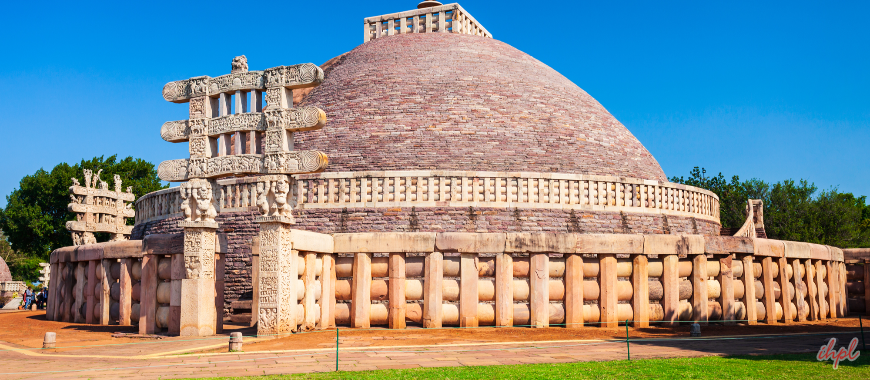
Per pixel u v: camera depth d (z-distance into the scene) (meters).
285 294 17.03
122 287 22.03
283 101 18.00
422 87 34.09
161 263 18.95
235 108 18.52
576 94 37.06
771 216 54.28
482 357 13.44
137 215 35.41
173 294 17.94
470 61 36.69
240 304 24.69
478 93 33.72
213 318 17.91
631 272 20.42
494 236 19.47
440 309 19.28
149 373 11.86
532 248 19.55
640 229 29.59
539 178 28.48
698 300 20.72
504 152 30.86
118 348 15.33
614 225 29.06
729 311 21.08
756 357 13.31
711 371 11.61
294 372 11.75
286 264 17.14
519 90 34.62
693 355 13.70
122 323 21.83
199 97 19.00
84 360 13.56
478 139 31.19
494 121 32.19
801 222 52.84
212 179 18.64
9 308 46.56
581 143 32.75
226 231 27.92
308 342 15.88
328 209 27.73
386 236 19.44
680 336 17.55
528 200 28.19
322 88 36.88
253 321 20.34
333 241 19.73
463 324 19.20
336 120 33.00
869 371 11.59
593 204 29.06
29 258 78.88
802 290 23.92
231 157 18.14
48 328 21.70
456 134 31.31
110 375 11.72
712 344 15.55
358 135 31.77
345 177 27.89
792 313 23.34
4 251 84.06
